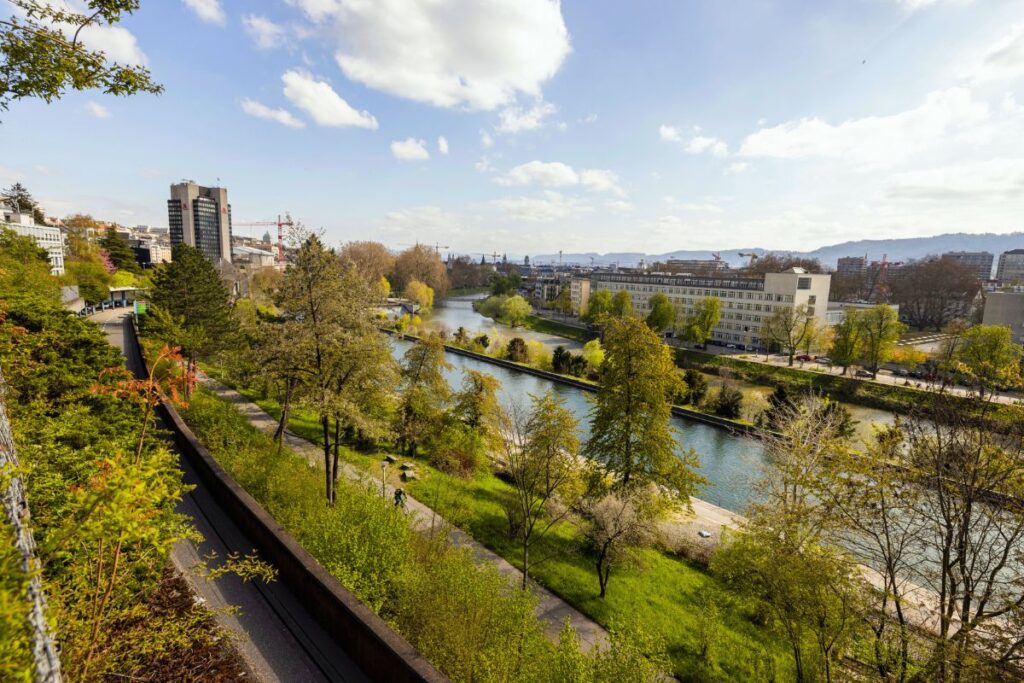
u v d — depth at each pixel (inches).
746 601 653.9
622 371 1031.6
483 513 1075.3
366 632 322.3
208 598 393.7
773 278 3720.5
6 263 1160.2
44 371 569.3
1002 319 2989.7
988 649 447.5
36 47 277.4
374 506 593.3
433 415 1411.2
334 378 901.8
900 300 4687.5
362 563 488.7
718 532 1107.9
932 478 514.3
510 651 440.1
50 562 256.1
